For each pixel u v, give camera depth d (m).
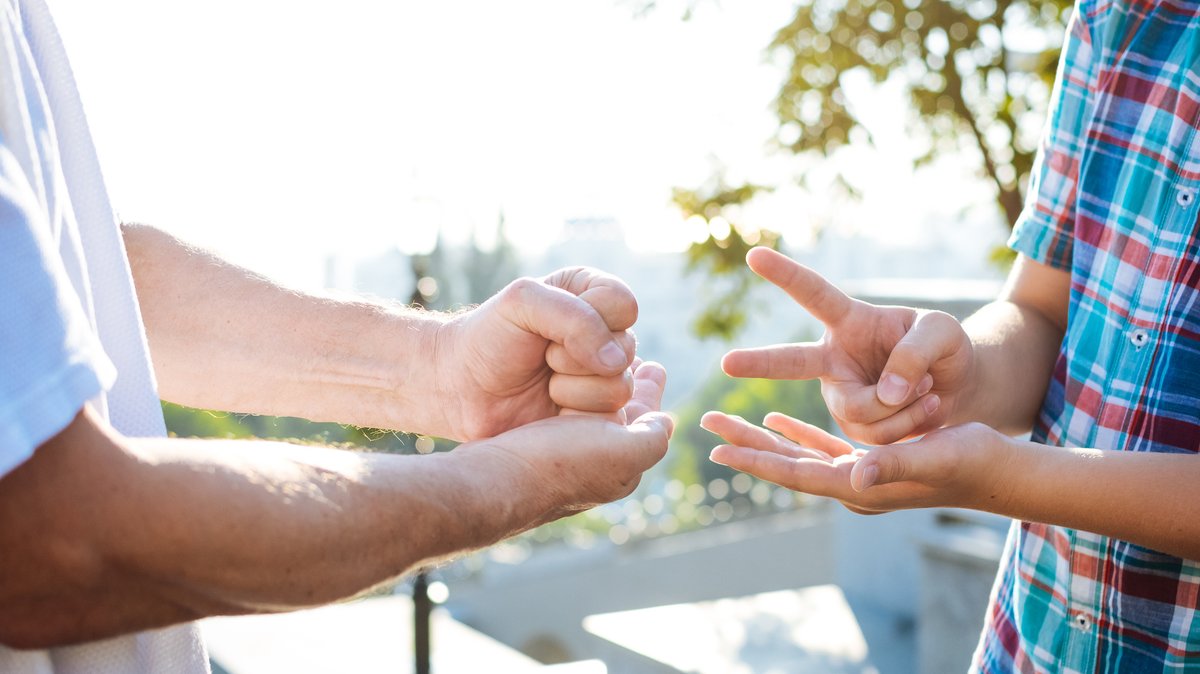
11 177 0.59
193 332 1.11
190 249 1.13
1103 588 1.08
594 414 0.99
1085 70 1.18
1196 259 1.02
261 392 1.12
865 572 4.69
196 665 0.83
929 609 3.68
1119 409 1.08
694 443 14.08
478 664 3.71
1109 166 1.13
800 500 12.12
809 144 4.05
